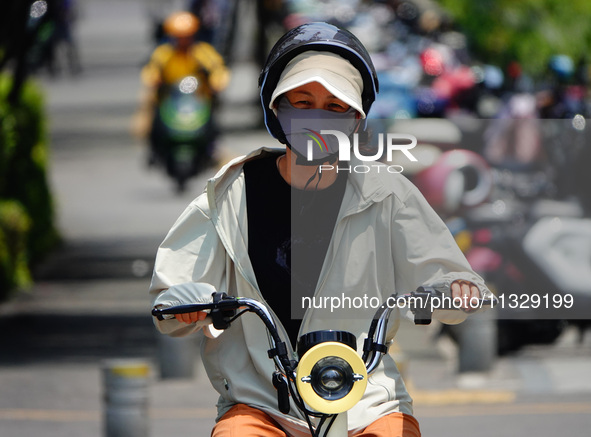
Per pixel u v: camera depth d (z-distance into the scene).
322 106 11.62
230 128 84.50
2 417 26.72
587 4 62.44
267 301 11.77
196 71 58.81
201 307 10.91
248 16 118.56
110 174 72.56
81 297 43.12
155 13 95.38
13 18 42.25
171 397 29.56
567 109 37.25
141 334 36.97
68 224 58.00
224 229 11.80
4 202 45.41
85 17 167.62
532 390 30.19
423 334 38.09
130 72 119.75
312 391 10.25
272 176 11.92
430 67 54.38
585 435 24.98
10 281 43.03
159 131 58.47
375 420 11.25
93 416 27.02
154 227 56.47
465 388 30.38
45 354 34.00
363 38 68.94
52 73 117.62
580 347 35.22
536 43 61.94
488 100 55.88
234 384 11.70
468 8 63.56
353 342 10.66
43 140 51.69
